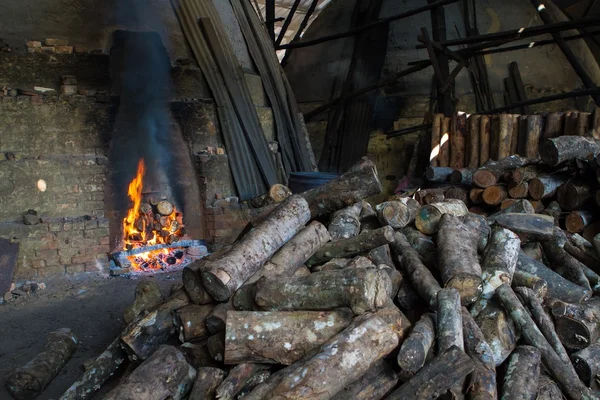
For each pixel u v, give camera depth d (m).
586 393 3.07
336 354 2.77
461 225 4.10
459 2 12.38
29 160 7.14
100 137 7.78
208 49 9.19
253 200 9.02
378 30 12.38
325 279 3.14
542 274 3.97
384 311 3.08
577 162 6.22
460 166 9.44
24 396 3.91
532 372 3.08
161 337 3.59
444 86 10.38
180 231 8.35
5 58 7.20
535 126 8.52
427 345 2.91
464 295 3.42
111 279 7.18
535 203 6.55
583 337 3.36
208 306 3.59
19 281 6.79
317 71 13.17
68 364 4.50
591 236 6.00
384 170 12.18
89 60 7.79
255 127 9.55
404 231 4.50
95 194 7.62
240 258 3.62
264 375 3.04
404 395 2.67
